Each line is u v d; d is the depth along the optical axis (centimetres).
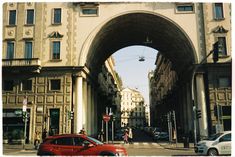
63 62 3609
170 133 3759
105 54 4894
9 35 3656
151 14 3675
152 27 4050
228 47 3575
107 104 7075
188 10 3700
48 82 3566
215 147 1955
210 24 3638
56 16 3734
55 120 3500
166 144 3666
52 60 3609
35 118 3491
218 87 3516
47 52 3631
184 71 4381
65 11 3731
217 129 2878
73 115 3291
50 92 3541
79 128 3462
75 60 3619
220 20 3641
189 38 3644
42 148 1523
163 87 7731
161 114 8300
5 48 3622
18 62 3541
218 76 3541
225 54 3566
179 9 3697
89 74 4047
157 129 5150
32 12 3712
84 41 3659
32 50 3612
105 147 1464
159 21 3775
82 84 3731
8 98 3547
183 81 4631
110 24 3772
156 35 4303
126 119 16100
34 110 3509
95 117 4784
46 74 3584
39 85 3562
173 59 4878
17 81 3572
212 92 3516
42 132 3225
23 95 3547
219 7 3681
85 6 3706
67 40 3662
